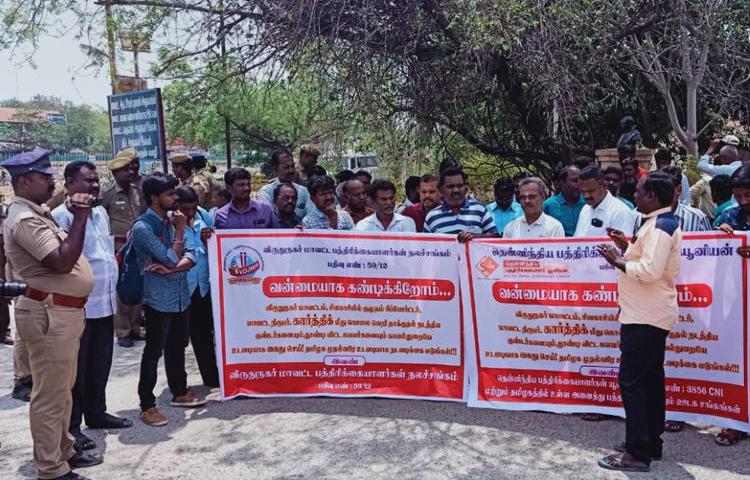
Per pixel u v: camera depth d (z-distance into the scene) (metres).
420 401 5.40
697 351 4.64
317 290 5.48
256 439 4.72
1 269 6.79
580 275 4.93
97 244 4.82
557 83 7.33
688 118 10.52
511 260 5.11
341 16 7.58
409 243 5.35
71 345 4.02
